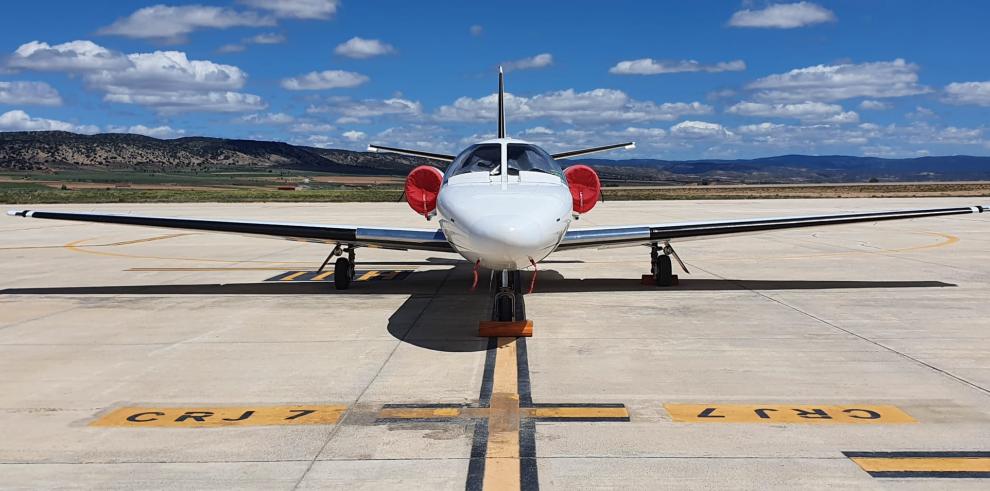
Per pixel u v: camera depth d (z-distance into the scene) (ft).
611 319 29.96
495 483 13.82
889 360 22.80
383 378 21.22
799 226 37.04
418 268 48.55
